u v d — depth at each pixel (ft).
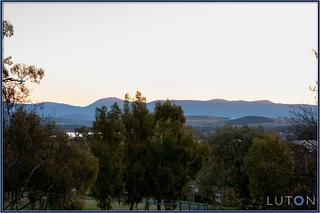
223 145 221.87
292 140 81.15
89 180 101.50
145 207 140.46
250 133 221.46
